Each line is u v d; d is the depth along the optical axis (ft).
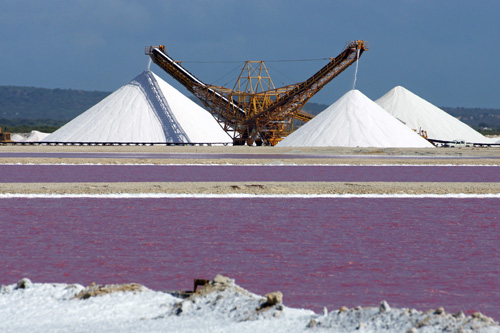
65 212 274.98
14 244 204.54
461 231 234.17
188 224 245.86
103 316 110.83
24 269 169.27
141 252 192.85
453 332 89.15
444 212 283.38
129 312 113.09
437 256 189.88
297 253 192.34
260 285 152.76
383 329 93.56
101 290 125.29
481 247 203.72
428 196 338.13
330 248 201.26
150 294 122.62
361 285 153.58
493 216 271.49
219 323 103.76
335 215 272.72
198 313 109.81
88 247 199.93
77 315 111.55
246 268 171.73
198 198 324.39
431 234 228.02
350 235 224.94
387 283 155.84
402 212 282.36
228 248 199.93
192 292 124.88
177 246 202.59
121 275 162.40
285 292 146.20
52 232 226.99
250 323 101.60
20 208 286.05
